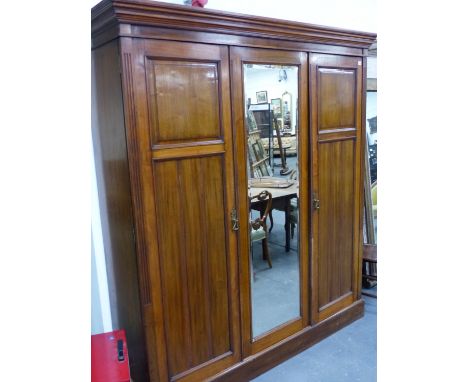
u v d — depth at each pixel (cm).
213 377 180
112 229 174
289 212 198
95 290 190
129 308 171
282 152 189
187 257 164
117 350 153
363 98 222
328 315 229
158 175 151
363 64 217
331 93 204
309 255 211
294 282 208
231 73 163
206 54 154
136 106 141
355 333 233
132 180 144
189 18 145
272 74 178
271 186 188
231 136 167
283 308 206
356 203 232
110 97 148
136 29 137
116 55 138
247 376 191
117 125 147
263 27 166
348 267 237
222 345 182
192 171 159
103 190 176
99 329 195
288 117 187
